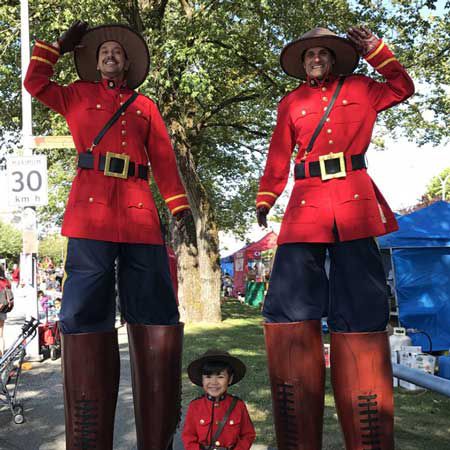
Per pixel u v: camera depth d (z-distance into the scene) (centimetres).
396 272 1066
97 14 1073
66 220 295
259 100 1474
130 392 702
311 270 290
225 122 1691
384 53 291
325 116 296
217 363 360
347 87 301
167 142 325
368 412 275
